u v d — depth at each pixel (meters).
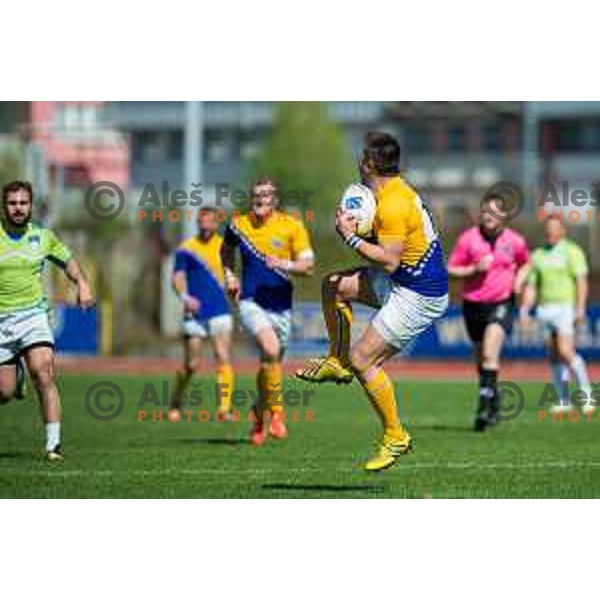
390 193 36.38
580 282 65.88
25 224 43.88
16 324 44.12
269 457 46.56
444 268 37.12
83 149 177.00
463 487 39.12
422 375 96.69
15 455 46.97
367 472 42.38
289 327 51.47
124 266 118.19
